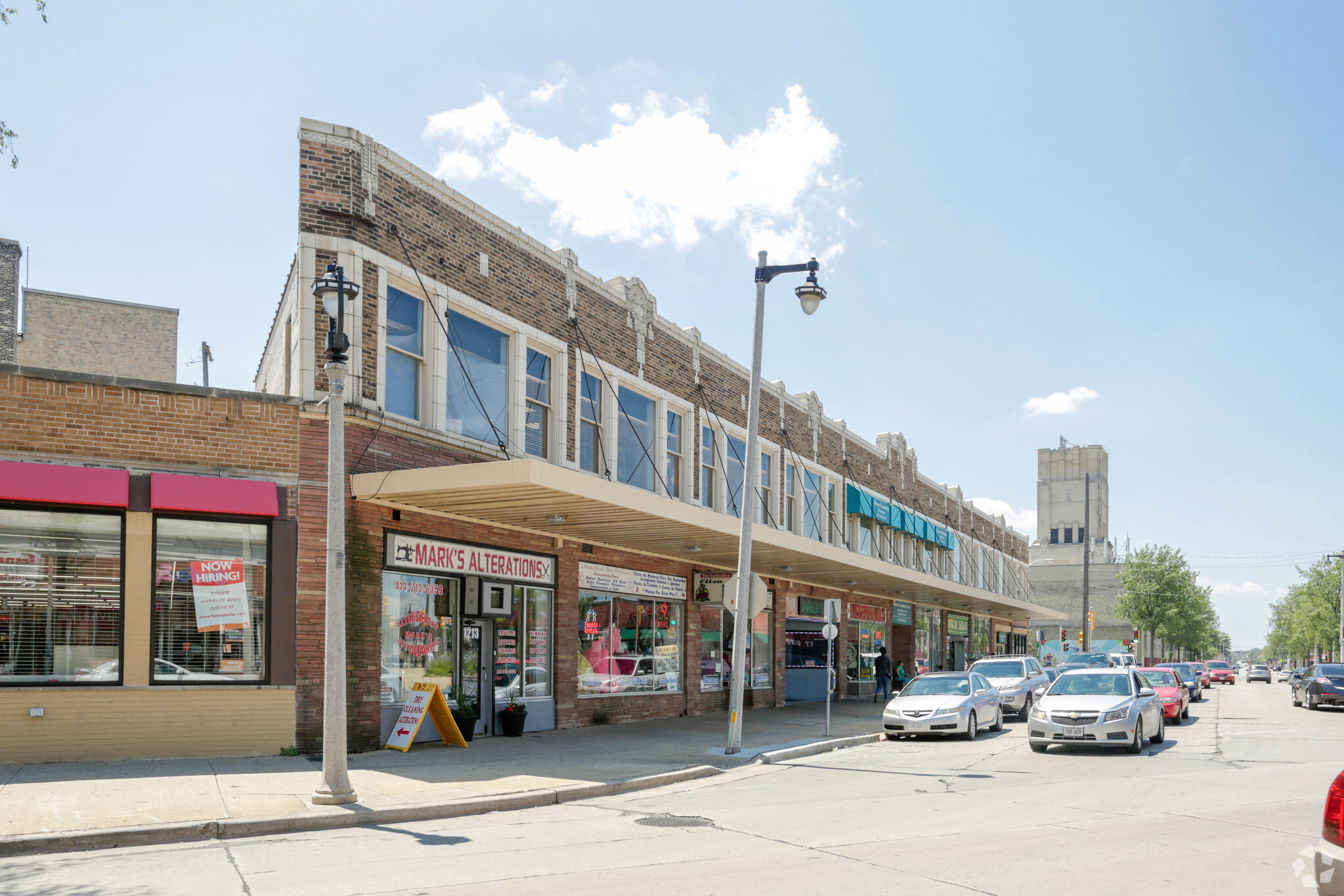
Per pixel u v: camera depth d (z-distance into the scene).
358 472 15.62
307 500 15.03
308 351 15.30
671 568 24.66
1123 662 38.56
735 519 20.22
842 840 9.55
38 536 13.73
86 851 9.02
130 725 13.80
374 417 15.80
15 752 13.23
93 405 14.08
